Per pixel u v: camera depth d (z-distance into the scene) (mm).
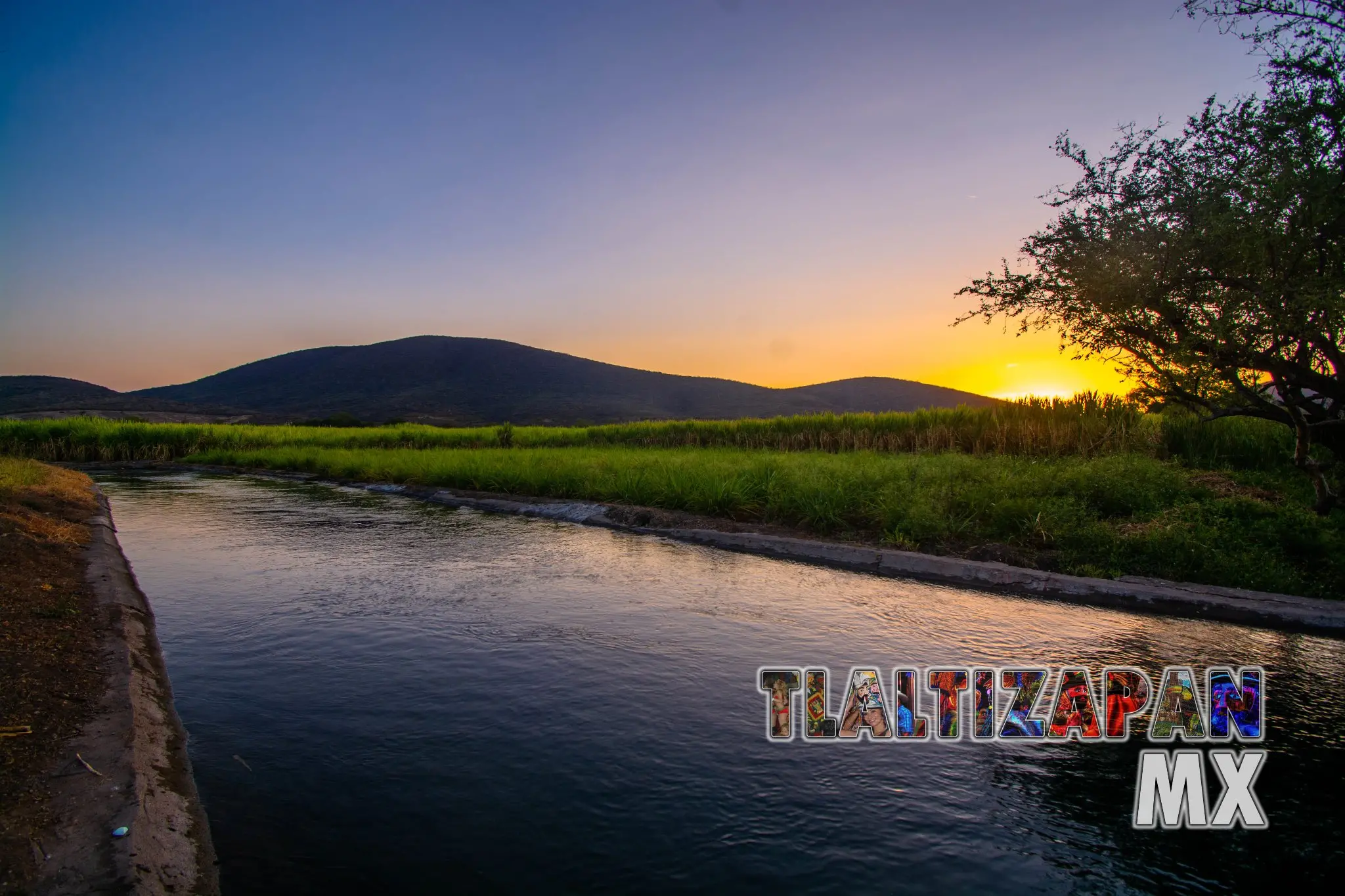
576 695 4406
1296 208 4621
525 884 2652
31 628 4871
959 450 16938
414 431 32531
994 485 9781
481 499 13859
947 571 7598
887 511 9242
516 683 4605
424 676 4723
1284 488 9414
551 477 14141
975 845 2949
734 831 3014
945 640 5477
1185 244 4867
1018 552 7941
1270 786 3463
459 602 6551
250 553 8883
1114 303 5223
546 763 3570
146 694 4188
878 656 5125
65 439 27266
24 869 2379
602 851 2861
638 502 11969
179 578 7516
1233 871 2818
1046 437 15133
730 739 3846
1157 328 5441
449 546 9352
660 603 6500
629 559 8500
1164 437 12609
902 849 2906
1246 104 4938
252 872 2682
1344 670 4949
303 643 5383
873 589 7078
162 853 2641
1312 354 5613
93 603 5766
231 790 3277
